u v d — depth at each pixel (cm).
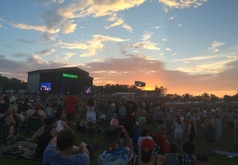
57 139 353
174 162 723
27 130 1469
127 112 1196
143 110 2306
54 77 9406
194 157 711
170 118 2256
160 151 1068
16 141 1237
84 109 2381
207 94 10375
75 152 373
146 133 973
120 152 434
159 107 2650
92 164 1017
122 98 1253
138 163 572
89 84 10150
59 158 353
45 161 362
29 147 1126
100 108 3356
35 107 1470
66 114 1697
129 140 486
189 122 1792
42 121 1404
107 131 438
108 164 425
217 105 5078
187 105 4562
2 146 1089
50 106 1955
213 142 1748
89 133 1750
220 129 1756
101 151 1277
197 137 2422
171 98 7562
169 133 2219
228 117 2580
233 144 2066
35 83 9356
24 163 916
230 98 9925
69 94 1716
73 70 9750
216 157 1633
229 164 1459
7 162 895
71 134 357
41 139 959
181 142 1797
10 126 1140
